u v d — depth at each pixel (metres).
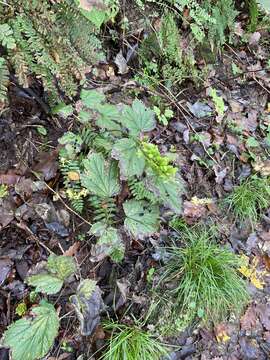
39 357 0.43
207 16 0.71
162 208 0.60
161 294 0.54
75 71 0.48
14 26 0.43
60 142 0.51
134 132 0.53
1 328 0.45
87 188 0.51
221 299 0.55
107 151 0.53
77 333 0.48
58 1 0.45
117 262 0.53
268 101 0.82
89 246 0.52
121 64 0.65
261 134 0.77
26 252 0.48
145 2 0.68
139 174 0.50
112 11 0.61
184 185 0.61
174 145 0.67
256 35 0.86
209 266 0.56
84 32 0.47
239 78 0.81
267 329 0.60
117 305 0.52
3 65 0.42
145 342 0.50
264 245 0.65
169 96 0.70
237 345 0.57
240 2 0.87
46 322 0.44
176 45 0.69
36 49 0.44
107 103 0.56
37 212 0.50
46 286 0.45
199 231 0.61
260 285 0.62
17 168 0.50
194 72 0.73
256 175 0.69
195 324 0.55
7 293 0.46
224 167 0.69
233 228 0.65
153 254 0.56
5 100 0.46
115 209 0.53
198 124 0.71
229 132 0.73
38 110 0.53
